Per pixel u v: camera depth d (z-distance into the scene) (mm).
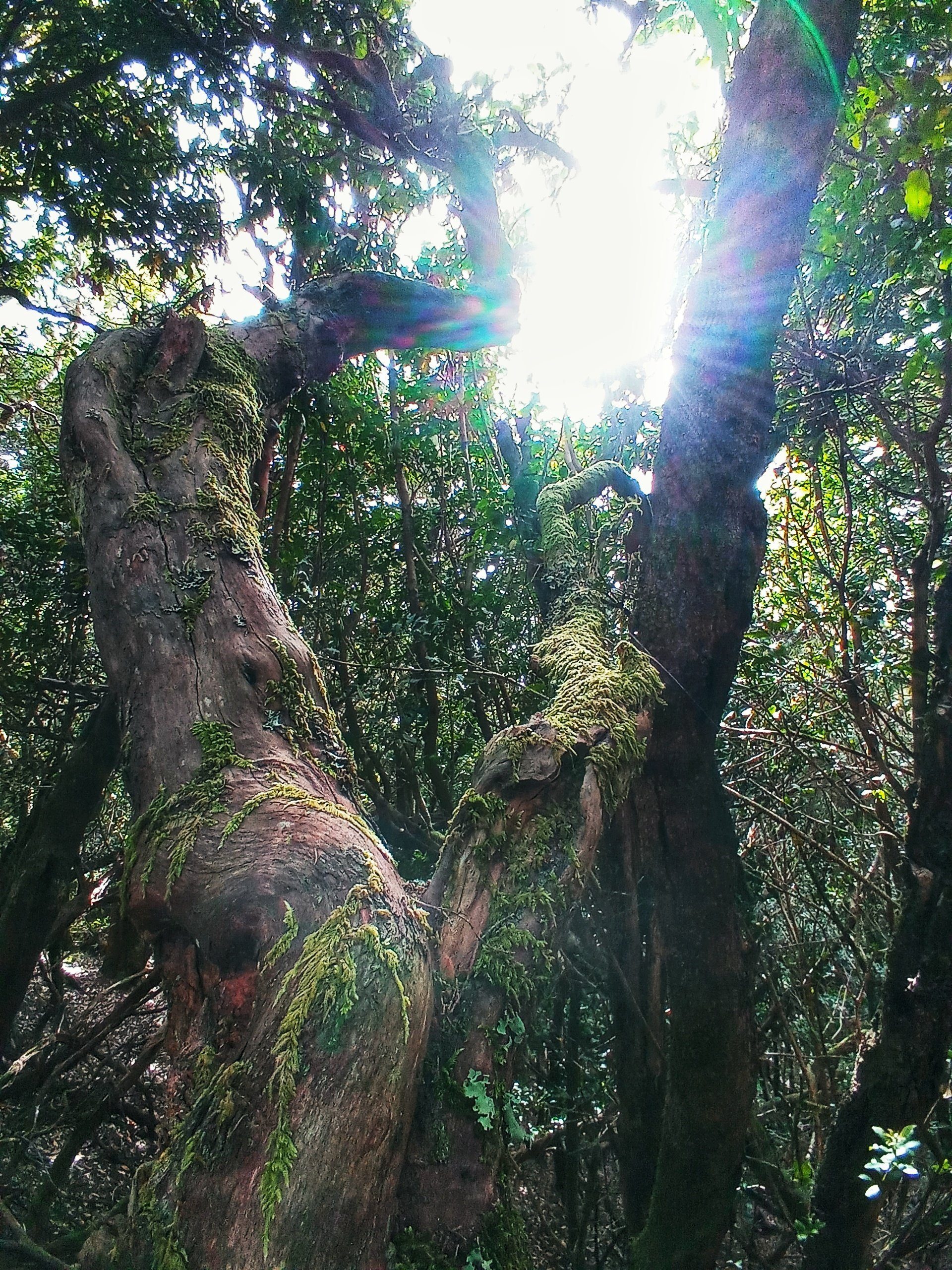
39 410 5625
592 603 3299
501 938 1969
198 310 5172
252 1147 1438
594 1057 4148
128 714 2109
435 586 4660
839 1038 4812
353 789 2131
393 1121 1532
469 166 4270
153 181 4969
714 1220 2967
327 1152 1426
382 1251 1522
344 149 4789
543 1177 4699
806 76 2873
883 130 3174
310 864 1700
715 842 3027
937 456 3842
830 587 4379
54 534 4676
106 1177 4234
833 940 4582
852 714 4207
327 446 4504
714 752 3066
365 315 3807
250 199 4848
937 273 3320
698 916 3012
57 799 3678
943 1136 3451
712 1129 2973
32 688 4656
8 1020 3482
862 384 3648
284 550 4531
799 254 2994
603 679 2570
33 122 4680
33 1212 3336
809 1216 3365
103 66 4488
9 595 4688
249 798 1848
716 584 2932
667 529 3018
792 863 4957
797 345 3873
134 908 1831
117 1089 4090
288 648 2215
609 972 3471
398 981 1591
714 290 2986
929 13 3199
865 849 5113
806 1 2883
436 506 4996
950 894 3154
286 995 1542
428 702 4496
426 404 4648
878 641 4402
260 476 3600
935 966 3129
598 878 3219
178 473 2496
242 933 1646
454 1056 1808
